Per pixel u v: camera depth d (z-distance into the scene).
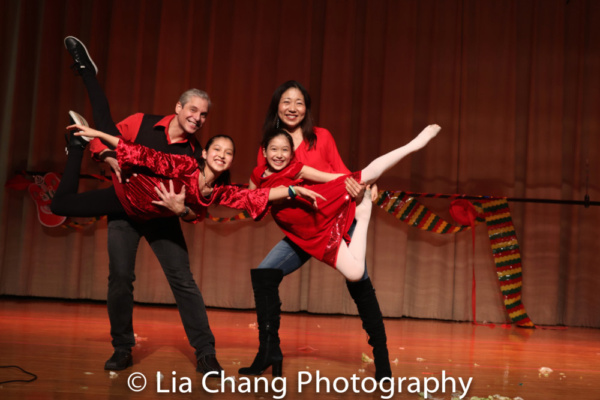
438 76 5.53
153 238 2.48
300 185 2.54
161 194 2.24
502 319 5.36
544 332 4.80
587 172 5.49
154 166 2.26
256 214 2.34
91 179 5.36
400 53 5.45
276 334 2.42
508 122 5.48
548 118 5.50
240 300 5.28
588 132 5.54
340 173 2.58
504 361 3.16
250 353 3.00
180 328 3.86
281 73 5.43
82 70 2.73
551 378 2.70
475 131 5.52
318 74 5.55
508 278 5.18
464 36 5.56
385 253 5.33
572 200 5.37
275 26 5.51
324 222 2.40
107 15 5.49
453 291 5.38
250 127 5.38
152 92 5.47
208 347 2.43
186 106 2.40
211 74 5.43
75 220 5.21
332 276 5.31
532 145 5.47
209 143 2.49
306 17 5.48
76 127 2.19
